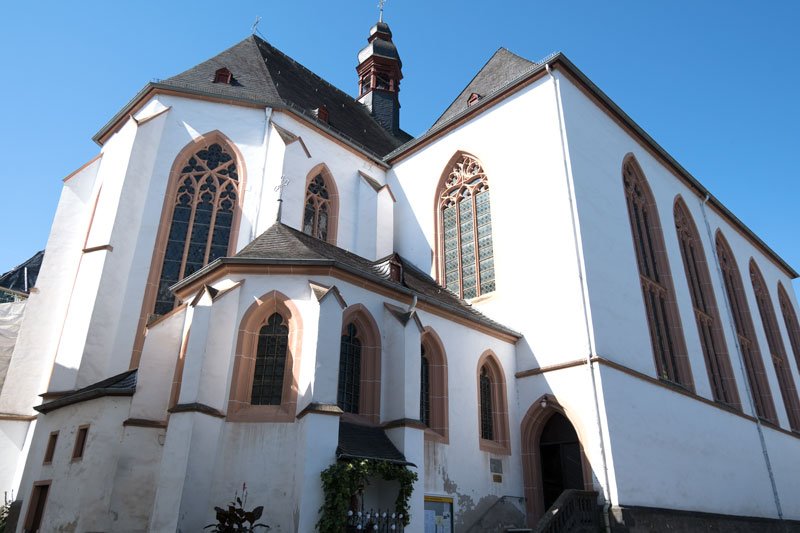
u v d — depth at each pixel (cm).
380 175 3244
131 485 1501
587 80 2544
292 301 1588
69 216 2622
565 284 2139
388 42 4769
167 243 2412
